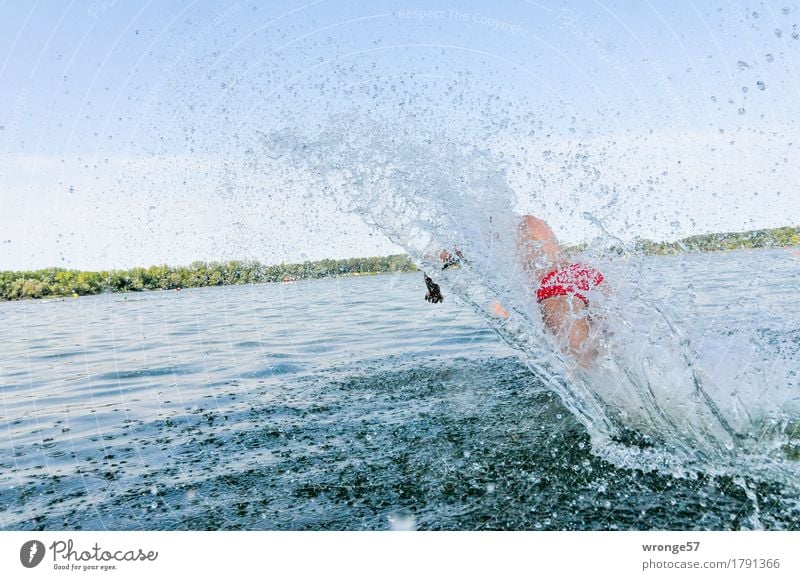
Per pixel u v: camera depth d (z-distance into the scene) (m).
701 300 3.98
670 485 1.88
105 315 7.55
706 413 2.20
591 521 1.67
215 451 2.33
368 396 3.11
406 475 2.01
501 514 1.73
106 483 2.05
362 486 1.94
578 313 2.52
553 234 2.72
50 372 4.18
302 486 1.96
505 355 4.09
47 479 2.11
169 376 3.88
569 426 2.44
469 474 1.99
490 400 2.91
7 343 5.55
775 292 4.25
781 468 1.96
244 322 6.37
